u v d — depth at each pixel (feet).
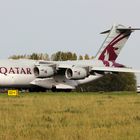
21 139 116.47
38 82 460.14
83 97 321.11
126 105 230.68
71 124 149.07
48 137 120.57
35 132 128.88
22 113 181.47
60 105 232.32
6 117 165.68
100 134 122.11
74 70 441.27
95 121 156.25
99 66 483.51
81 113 185.88
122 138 118.32
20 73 444.96
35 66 447.83
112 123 150.92
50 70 442.50
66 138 115.55
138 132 127.95
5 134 122.31
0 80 434.71
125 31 498.69
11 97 322.96
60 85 474.90
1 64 438.81
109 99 294.05
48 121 158.51
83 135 120.98
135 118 165.99
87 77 468.75
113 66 494.18
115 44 498.28
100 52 494.18
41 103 248.73
